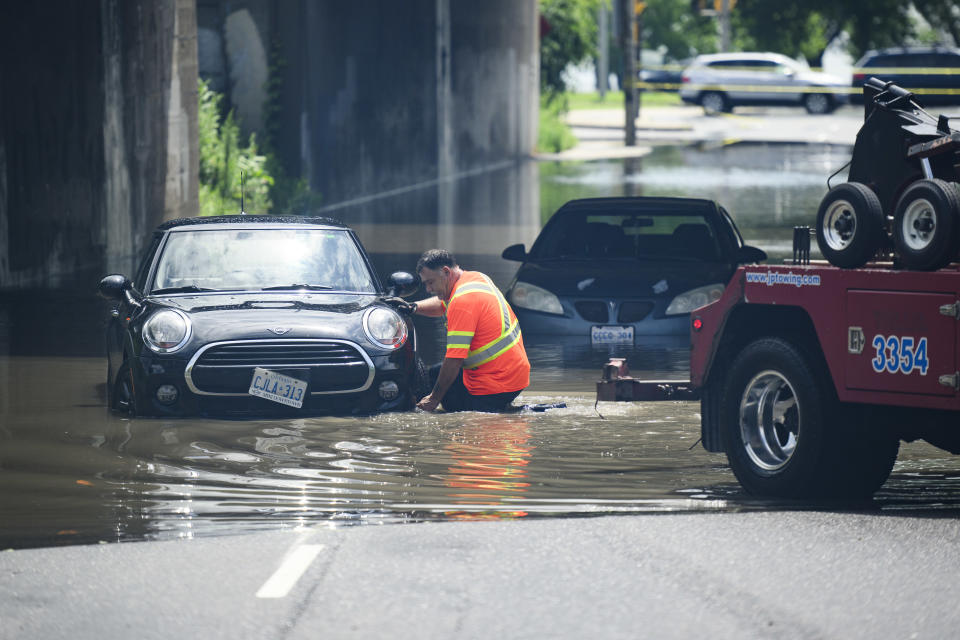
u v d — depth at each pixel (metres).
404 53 104.00
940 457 26.69
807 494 23.02
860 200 22.02
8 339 40.16
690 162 126.06
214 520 21.22
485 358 30.70
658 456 26.11
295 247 33.09
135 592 17.83
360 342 29.86
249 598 17.56
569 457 25.83
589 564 18.84
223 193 72.69
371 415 29.62
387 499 22.55
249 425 28.42
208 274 32.28
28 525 20.92
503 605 17.22
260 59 81.62
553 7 172.50
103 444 26.56
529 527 20.75
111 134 59.84
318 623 16.64
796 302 22.83
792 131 163.00
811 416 22.67
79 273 55.94
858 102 192.75
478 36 122.75
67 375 34.62
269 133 82.25
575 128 174.88
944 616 16.77
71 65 56.38
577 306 39.66
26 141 53.00
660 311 39.41
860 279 21.94
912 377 21.31
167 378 29.00
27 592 17.86
